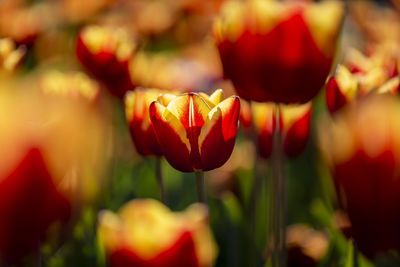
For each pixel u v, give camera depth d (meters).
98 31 1.25
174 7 2.20
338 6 0.98
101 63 1.23
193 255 0.93
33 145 0.69
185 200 1.38
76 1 2.21
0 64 1.13
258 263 1.15
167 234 0.92
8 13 2.06
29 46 1.70
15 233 0.80
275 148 1.04
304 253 1.13
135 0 2.29
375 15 2.24
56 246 1.11
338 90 1.01
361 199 0.86
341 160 0.86
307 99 1.00
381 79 1.04
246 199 1.28
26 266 1.00
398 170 0.85
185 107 0.99
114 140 1.32
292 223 1.33
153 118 0.99
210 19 2.21
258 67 0.98
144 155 1.07
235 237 1.20
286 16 0.97
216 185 1.34
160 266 0.92
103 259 1.07
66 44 2.02
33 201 0.76
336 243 1.14
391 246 0.87
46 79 1.13
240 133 1.68
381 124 0.85
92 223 1.17
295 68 0.98
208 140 0.99
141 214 0.93
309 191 1.39
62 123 0.69
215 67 1.72
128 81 1.24
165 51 2.16
